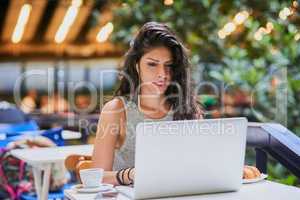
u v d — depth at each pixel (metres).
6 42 9.09
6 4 7.91
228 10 4.41
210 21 4.43
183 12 4.45
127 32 4.64
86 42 8.34
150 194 1.67
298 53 3.70
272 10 4.08
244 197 1.71
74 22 8.02
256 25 4.14
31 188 3.71
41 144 3.68
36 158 2.74
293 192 1.79
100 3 5.54
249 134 2.46
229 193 1.78
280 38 3.87
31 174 3.76
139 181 1.63
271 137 2.35
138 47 2.17
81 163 2.18
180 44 2.19
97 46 7.77
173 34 2.19
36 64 9.02
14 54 9.04
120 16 4.71
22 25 8.81
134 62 2.20
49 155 2.84
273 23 3.95
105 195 1.71
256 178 2.00
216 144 1.70
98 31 7.41
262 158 2.57
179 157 1.65
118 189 1.82
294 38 3.77
